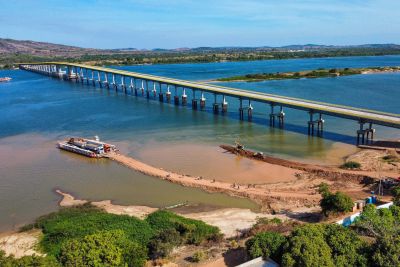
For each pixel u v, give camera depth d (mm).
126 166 69812
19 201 56531
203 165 68750
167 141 85250
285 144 80875
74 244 34250
